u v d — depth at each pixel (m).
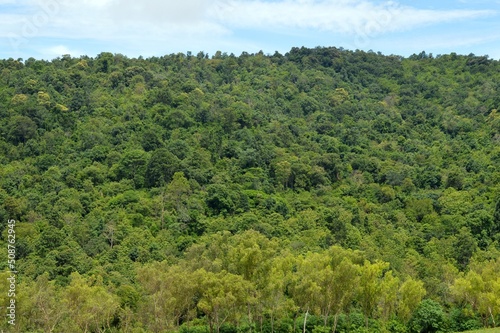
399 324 57.78
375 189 106.81
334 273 54.59
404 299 59.00
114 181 101.25
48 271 65.50
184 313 58.41
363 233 87.94
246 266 54.03
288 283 56.16
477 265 68.88
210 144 113.94
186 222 86.38
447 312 63.66
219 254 63.62
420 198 100.94
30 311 50.59
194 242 79.56
